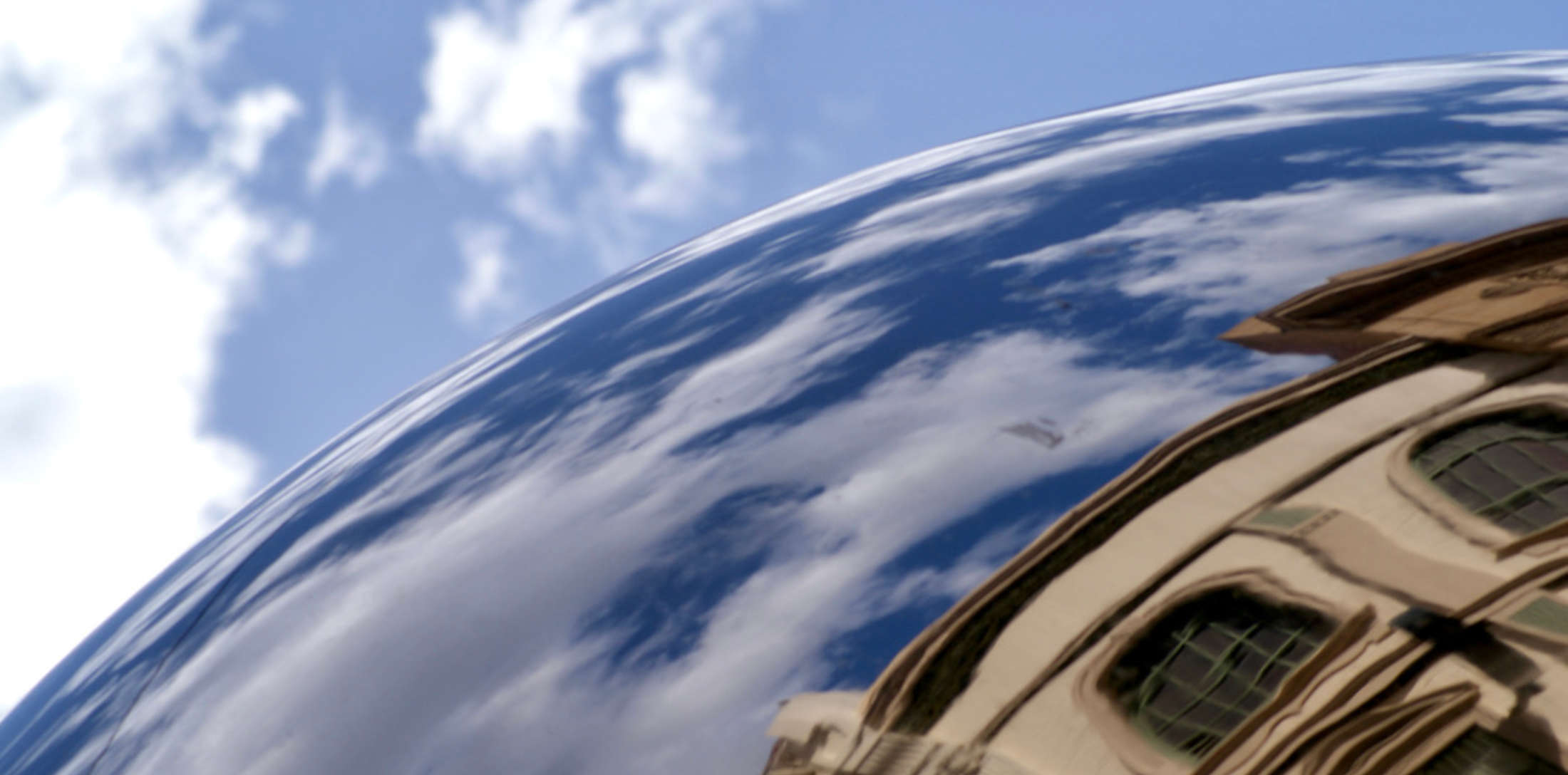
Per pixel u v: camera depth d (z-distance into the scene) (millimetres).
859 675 10898
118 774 16531
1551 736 7711
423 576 18109
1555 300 12828
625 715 11844
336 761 13555
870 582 12289
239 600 22172
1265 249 18953
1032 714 9586
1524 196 18594
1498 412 11070
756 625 12422
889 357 19453
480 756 12281
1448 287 14492
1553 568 8836
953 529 12711
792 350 22328
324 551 22578
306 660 16891
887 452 15406
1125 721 9219
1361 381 12492
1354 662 8852
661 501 16703
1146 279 19000
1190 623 9875
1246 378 13734
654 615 13547
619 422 22266
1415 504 10125
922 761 9625
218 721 16328
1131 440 13148
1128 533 11367
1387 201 20297
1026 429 14445
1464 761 7969
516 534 18109
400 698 14258
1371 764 8203
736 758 10492
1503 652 8383
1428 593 9148
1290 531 10438
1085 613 10469
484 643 14781
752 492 15836
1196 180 26281
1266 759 8484
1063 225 25047
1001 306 20109
